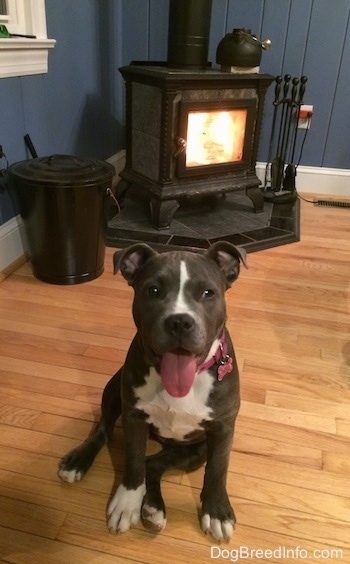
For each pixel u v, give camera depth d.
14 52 2.40
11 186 2.38
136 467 1.34
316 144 3.94
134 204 3.56
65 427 1.64
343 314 2.37
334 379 1.92
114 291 2.49
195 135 3.10
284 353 2.06
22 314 2.25
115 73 3.86
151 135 3.05
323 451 1.59
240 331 2.19
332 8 3.51
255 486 1.46
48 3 2.70
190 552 1.27
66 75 3.04
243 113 3.14
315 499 1.43
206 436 1.40
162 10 3.70
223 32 3.71
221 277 1.26
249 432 1.65
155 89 2.91
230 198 3.78
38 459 1.52
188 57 3.11
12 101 2.50
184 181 3.10
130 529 1.32
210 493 1.33
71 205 2.28
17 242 2.69
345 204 3.77
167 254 1.22
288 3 3.54
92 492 1.42
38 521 1.34
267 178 4.07
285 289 2.55
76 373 1.89
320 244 3.10
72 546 1.28
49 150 2.96
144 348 1.23
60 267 2.46
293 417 1.72
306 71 3.73
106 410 1.53
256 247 2.96
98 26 3.41
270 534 1.33
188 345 1.07
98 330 2.16
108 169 2.44
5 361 1.94
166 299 1.13
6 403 1.73
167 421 1.29
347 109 3.78
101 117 3.70
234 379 1.27
